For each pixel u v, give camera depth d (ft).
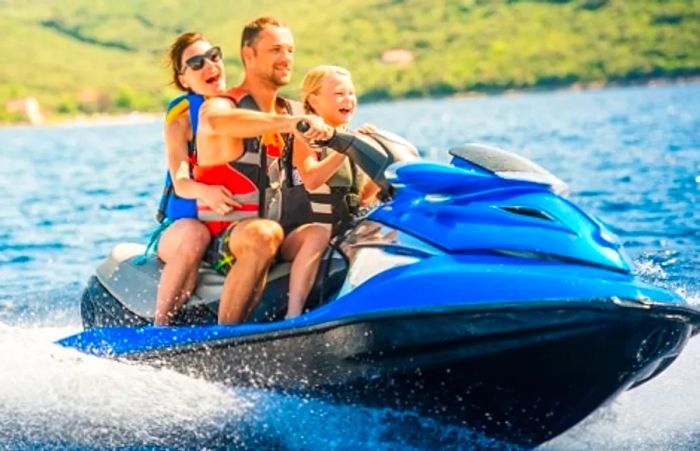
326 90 28.48
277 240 27.40
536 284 23.99
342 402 26.16
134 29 522.47
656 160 80.74
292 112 28.63
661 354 24.53
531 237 24.82
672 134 106.22
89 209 68.49
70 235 58.29
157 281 29.76
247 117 26.73
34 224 62.95
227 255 27.94
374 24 491.72
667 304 23.77
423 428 26.07
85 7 532.32
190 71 30.35
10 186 87.51
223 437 26.58
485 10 482.69
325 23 504.43
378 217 26.43
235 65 451.94
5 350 28.89
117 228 60.03
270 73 27.84
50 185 86.28
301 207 28.07
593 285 23.86
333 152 27.96
